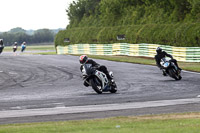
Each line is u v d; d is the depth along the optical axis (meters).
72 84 69.31
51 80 76.62
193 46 117.62
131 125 29.95
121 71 91.38
